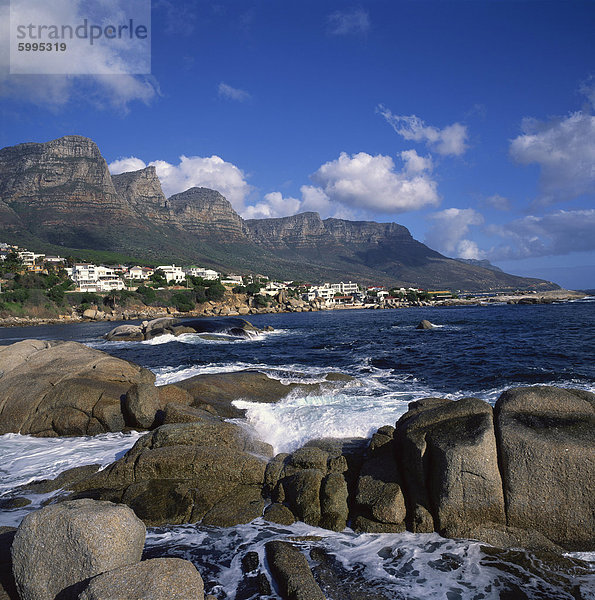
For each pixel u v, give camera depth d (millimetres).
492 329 46188
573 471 6527
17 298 99062
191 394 14422
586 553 6434
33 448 11555
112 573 4570
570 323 49531
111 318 106438
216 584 5918
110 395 13227
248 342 43188
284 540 6961
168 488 8352
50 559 5160
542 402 7426
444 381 18625
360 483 7730
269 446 9961
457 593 5695
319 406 13469
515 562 6312
